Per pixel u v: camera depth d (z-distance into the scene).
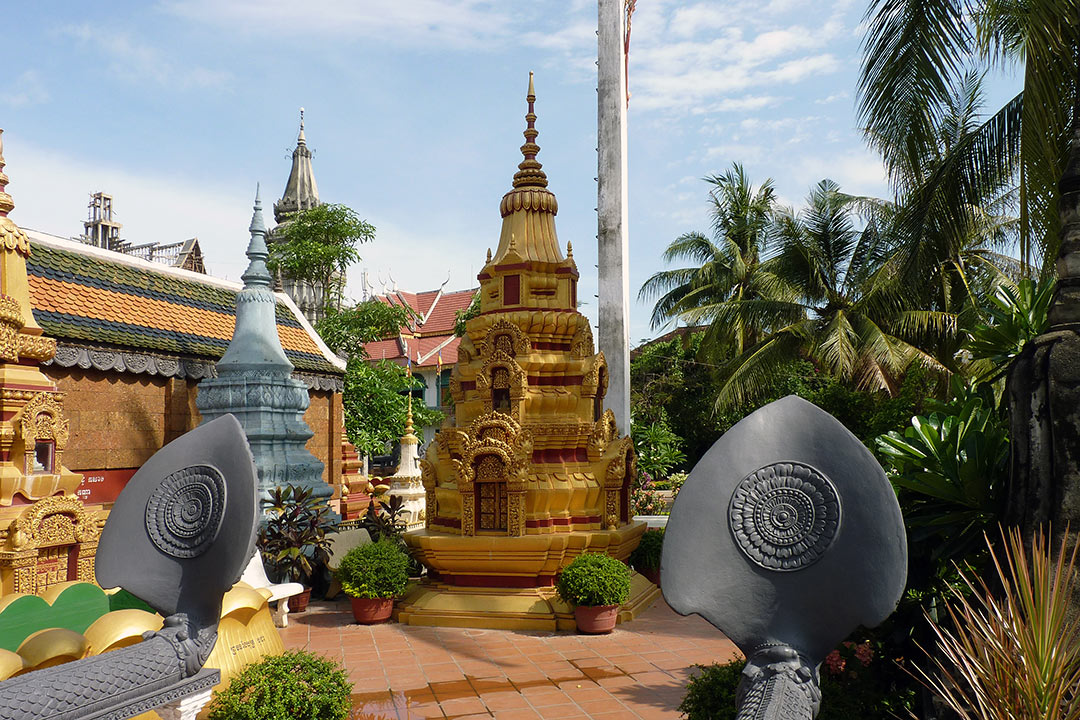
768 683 3.02
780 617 3.24
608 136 14.77
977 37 8.88
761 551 3.29
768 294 24.41
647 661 8.88
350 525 14.45
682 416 33.16
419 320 34.22
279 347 14.75
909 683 5.70
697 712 5.14
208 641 3.72
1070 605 4.50
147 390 14.18
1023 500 5.05
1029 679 3.57
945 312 19.73
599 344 14.67
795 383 27.00
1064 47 7.66
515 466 10.70
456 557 10.88
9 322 9.30
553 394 11.59
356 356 30.20
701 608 3.30
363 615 10.81
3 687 3.01
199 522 3.67
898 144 9.89
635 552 12.83
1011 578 4.91
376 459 40.00
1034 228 8.39
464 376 11.99
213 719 5.53
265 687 5.64
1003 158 9.91
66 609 6.08
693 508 3.42
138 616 5.48
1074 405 4.83
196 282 16.78
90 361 12.82
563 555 10.78
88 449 12.92
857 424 17.34
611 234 14.66
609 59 14.83
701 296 31.41
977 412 6.07
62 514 9.28
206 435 3.82
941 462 5.76
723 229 32.25
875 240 23.84
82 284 13.55
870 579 3.05
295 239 31.19
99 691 3.22
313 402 18.48
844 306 24.22
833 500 3.21
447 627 10.60
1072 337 4.96
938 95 9.48
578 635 10.05
